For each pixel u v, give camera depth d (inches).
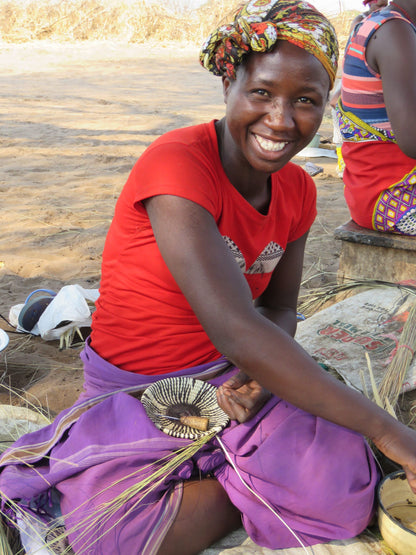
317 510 61.7
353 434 64.6
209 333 59.7
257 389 66.2
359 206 118.3
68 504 61.1
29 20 658.2
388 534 61.0
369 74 105.7
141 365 70.5
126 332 69.4
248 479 61.7
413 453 60.0
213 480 64.6
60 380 97.7
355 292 118.6
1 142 261.1
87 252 150.7
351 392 60.4
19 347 107.7
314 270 143.0
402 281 116.6
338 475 61.7
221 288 58.4
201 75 490.6
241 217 65.6
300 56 56.2
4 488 61.4
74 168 228.1
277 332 59.0
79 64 525.3
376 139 109.9
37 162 234.2
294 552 62.2
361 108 109.2
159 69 517.0
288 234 73.4
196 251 58.8
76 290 110.4
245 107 58.8
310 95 57.7
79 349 108.1
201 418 65.4
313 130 59.9
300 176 72.7
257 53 57.2
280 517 60.7
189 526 61.0
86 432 63.2
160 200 60.1
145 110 338.6
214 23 719.1
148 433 62.7
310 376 58.7
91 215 178.1
